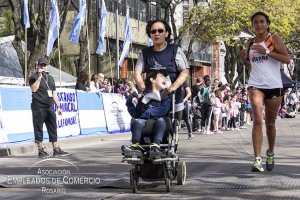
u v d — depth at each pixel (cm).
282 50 815
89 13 2603
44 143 1586
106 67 3528
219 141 1496
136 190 711
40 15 2353
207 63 5156
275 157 1073
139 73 742
